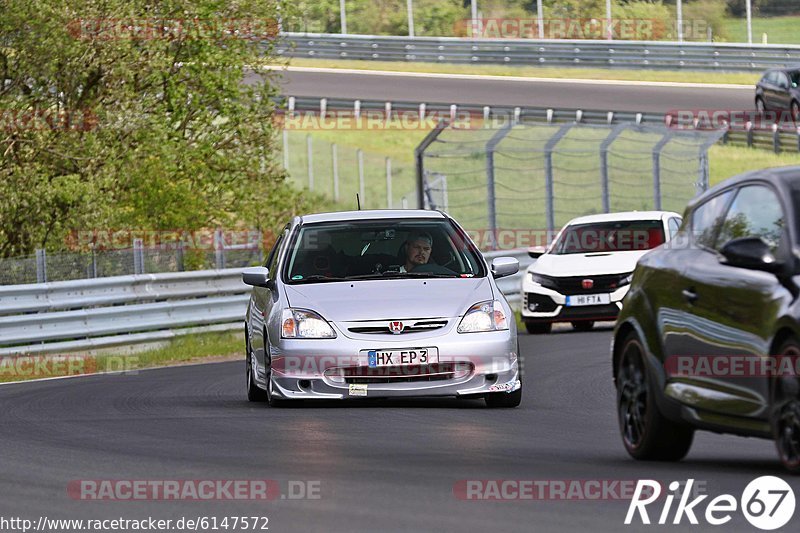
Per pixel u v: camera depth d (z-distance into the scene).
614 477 22.02
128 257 62.78
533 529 17.48
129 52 74.25
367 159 152.88
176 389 42.41
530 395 38.19
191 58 81.25
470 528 17.61
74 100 74.50
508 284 76.50
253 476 22.67
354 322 34.06
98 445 27.72
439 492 20.62
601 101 150.12
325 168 150.88
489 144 84.56
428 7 188.00
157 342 60.84
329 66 173.25
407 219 37.69
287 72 166.25
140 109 75.00
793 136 132.50
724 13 186.62
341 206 141.38
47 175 68.69
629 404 25.17
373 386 33.72
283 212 86.31
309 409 34.56
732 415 21.84
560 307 60.78
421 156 88.44
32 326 55.59
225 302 64.31
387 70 171.88
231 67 81.94
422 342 33.75
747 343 21.38
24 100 72.06
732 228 23.23
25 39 70.50
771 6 189.12
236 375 47.31
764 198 22.70
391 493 20.61
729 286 22.14
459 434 28.88
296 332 34.19
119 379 46.62
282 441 27.80
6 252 69.12
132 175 73.19
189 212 74.50
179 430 30.31
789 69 134.38
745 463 23.78
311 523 18.27
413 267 36.38
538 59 171.38
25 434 30.28
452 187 140.12
